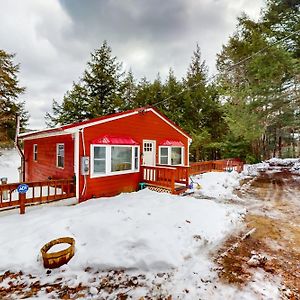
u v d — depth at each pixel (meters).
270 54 15.32
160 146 11.15
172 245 4.22
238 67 19.00
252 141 20.78
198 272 3.53
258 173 15.73
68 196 7.45
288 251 4.31
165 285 3.24
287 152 30.16
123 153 9.19
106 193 8.50
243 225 5.70
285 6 15.74
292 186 11.00
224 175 13.27
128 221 5.27
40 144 10.84
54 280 3.38
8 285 3.26
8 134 21.42
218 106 21.31
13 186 5.99
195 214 5.88
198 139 19.89
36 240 4.41
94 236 4.55
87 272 3.58
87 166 7.78
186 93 21.95
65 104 22.17
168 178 8.89
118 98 22.53
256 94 17.05
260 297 2.95
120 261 3.74
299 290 3.11
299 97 16.69
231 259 3.98
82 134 7.75
